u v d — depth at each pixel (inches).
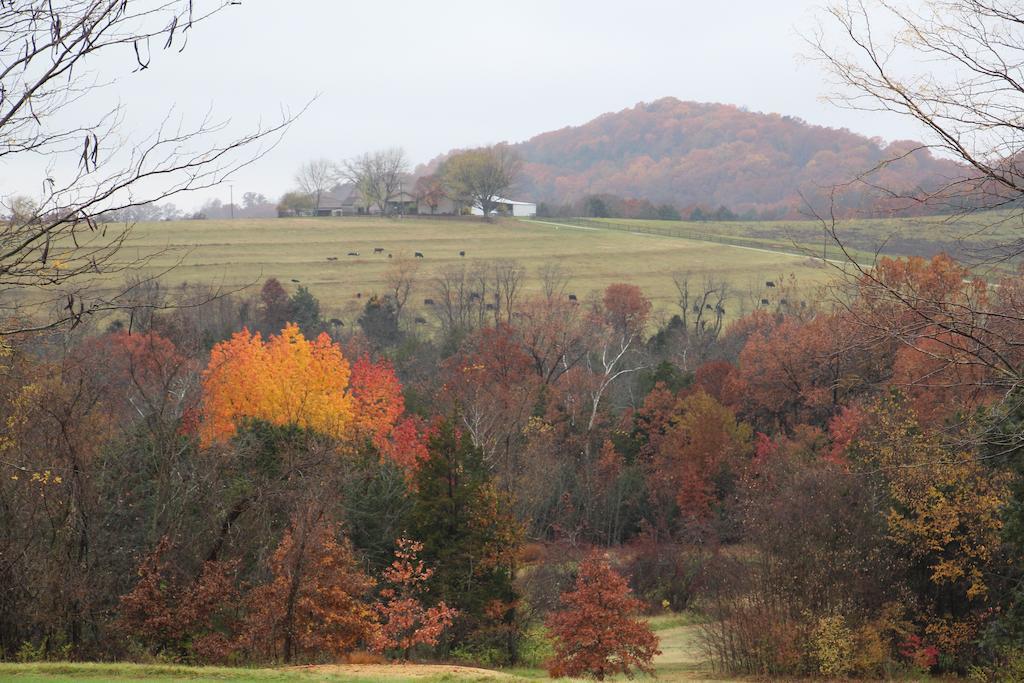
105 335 2982.3
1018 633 1391.5
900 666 1795.0
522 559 2258.9
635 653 1760.6
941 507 1641.2
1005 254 542.9
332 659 1555.1
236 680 946.1
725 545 2827.3
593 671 1764.3
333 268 7244.1
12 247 496.4
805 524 1911.9
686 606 2650.1
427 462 2102.6
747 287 6806.1
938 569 1697.8
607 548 3169.3
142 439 1688.0
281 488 1718.8
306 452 1956.2
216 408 2425.0
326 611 1466.5
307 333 5098.4
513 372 3814.0
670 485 3255.4
